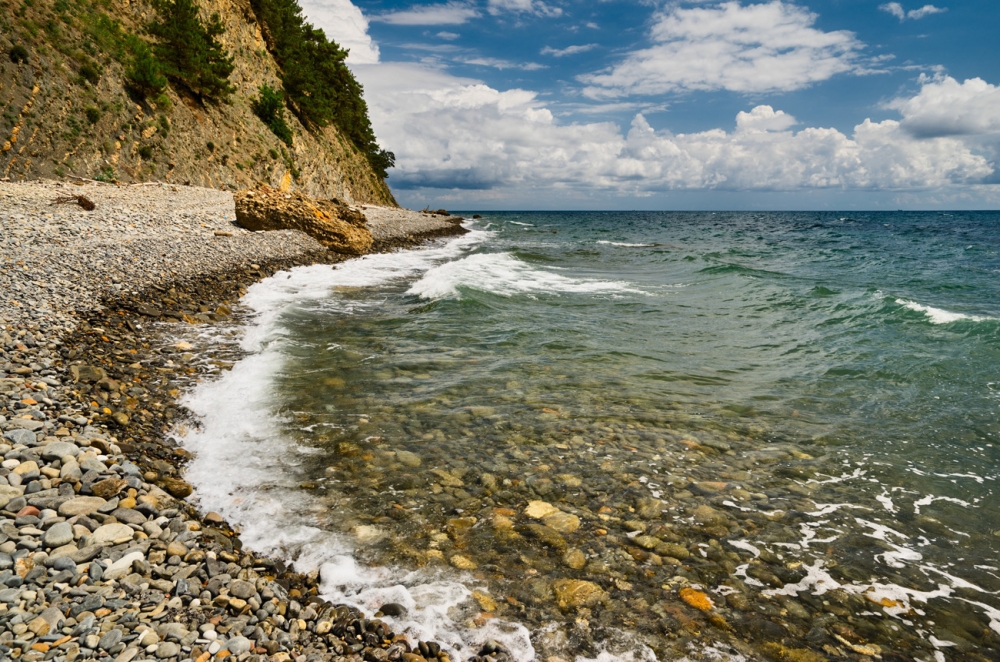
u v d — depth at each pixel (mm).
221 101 38406
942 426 7266
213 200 27109
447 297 14891
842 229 71188
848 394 8445
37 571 3484
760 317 14031
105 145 27469
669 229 72625
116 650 3025
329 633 3525
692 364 9953
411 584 4074
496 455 6199
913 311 13680
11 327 7691
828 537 4844
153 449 5746
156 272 12875
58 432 5273
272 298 14234
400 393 8086
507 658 3424
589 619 3791
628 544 4652
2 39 24328
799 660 3506
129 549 3883
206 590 3658
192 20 35406
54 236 13672
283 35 51469
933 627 3834
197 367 8500
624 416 7422
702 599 4031
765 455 6391
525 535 4727
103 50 29016
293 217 22891
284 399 7648
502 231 60812
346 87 68688
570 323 13062
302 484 5418
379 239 30562
